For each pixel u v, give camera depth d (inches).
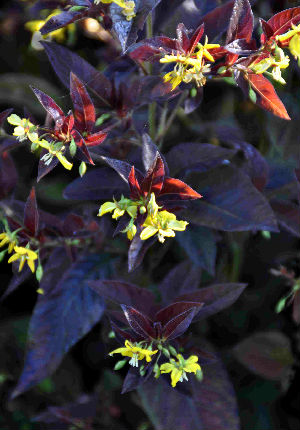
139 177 13.4
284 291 19.8
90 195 15.8
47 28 14.0
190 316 13.8
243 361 18.7
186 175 15.7
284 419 19.3
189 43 13.0
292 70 18.1
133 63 16.0
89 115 13.7
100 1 13.7
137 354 13.8
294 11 12.7
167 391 16.7
